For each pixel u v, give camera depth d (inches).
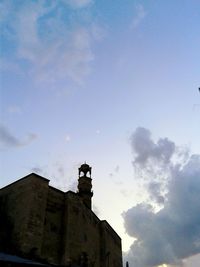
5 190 1309.1
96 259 1614.2
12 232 1111.6
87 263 1391.5
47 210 1273.4
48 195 1311.5
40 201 1195.9
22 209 1154.0
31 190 1179.3
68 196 1398.9
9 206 1224.8
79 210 1448.1
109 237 1927.9
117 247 2149.4
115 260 1984.5
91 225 1640.0
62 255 1222.3
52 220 1275.8
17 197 1218.6
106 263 1710.1
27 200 1161.4
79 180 1985.7
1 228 1123.9
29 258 1019.3
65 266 1177.4
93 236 1644.9
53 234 1248.8
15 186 1266.0
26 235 1063.6
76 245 1311.5
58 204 1348.4
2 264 717.3
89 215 1628.9
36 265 784.3
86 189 1930.4
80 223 1440.7
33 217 1128.2
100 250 1738.4
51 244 1214.9
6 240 1086.4
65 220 1322.6
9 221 1165.1
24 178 1246.3
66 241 1251.8
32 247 1063.6
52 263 1162.0
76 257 1283.2
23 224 1096.8
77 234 1350.9
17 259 808.3
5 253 933.2
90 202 1886.1
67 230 1286.9
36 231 1110.4
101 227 1833.2
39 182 1235.2
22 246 1032.8
